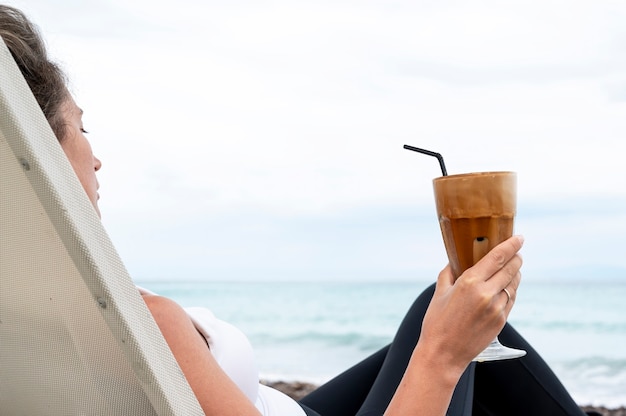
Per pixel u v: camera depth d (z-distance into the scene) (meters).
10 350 1.09
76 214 0.91
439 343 1.13
